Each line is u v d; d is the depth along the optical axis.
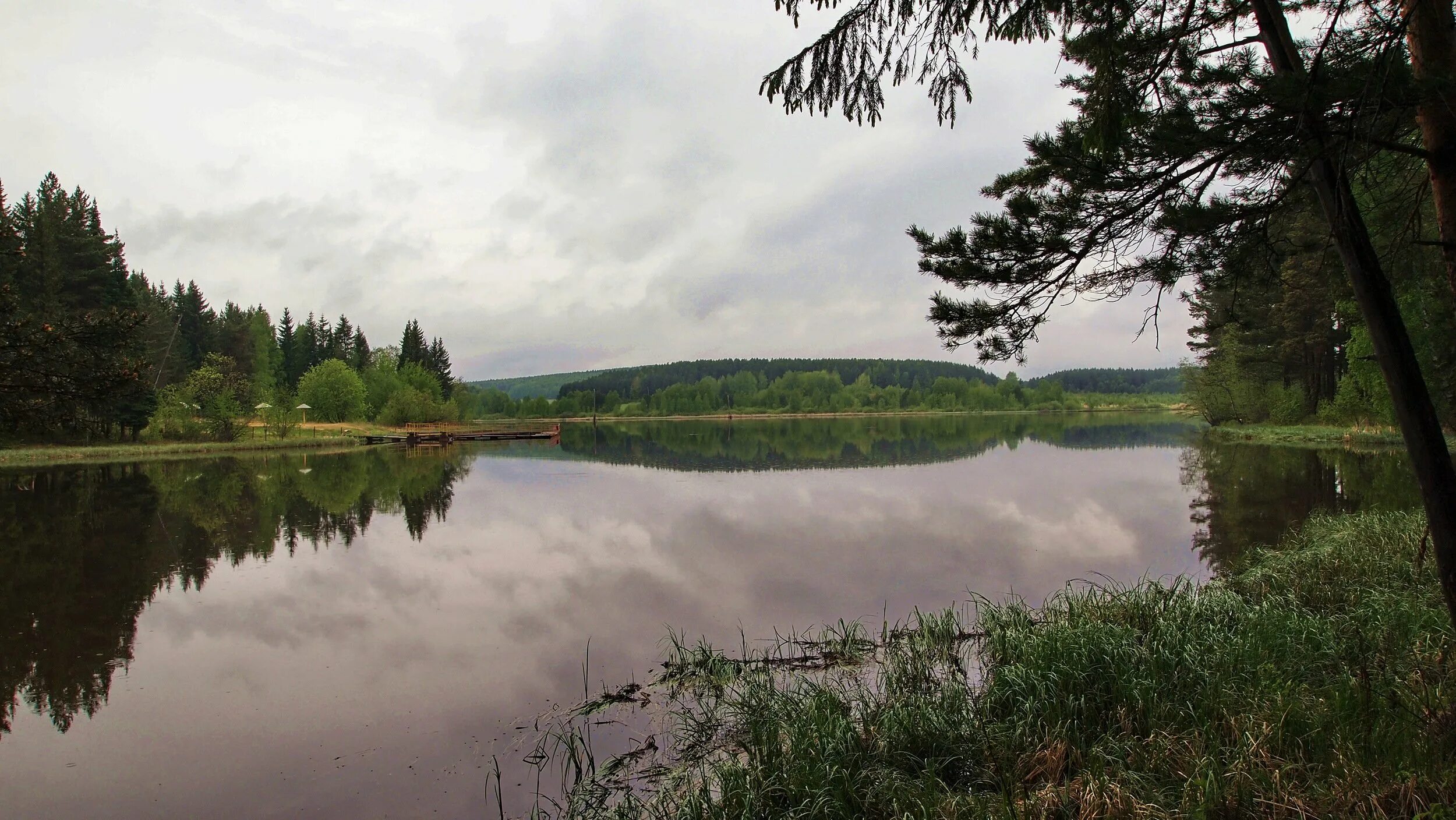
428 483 25.58
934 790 4.38
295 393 74.81
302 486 24.73
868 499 19.38
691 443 50.44
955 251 4.62
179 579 11.81
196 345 65.31
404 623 9.38
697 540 14.21
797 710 5.66
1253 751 4.08
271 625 9.38
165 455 38.69
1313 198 4.16
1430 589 6.52
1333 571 8.04
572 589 10.78
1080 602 7.67
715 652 7.81
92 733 6.40
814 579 10.86
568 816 4.82
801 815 4.29
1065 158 4.20
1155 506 16.92
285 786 5.44
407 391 73.06
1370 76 3.20
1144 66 3.88
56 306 37.28
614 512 18.16
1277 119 3.44
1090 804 3.83
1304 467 22.19
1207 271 4.51
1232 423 43.72
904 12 3.92
